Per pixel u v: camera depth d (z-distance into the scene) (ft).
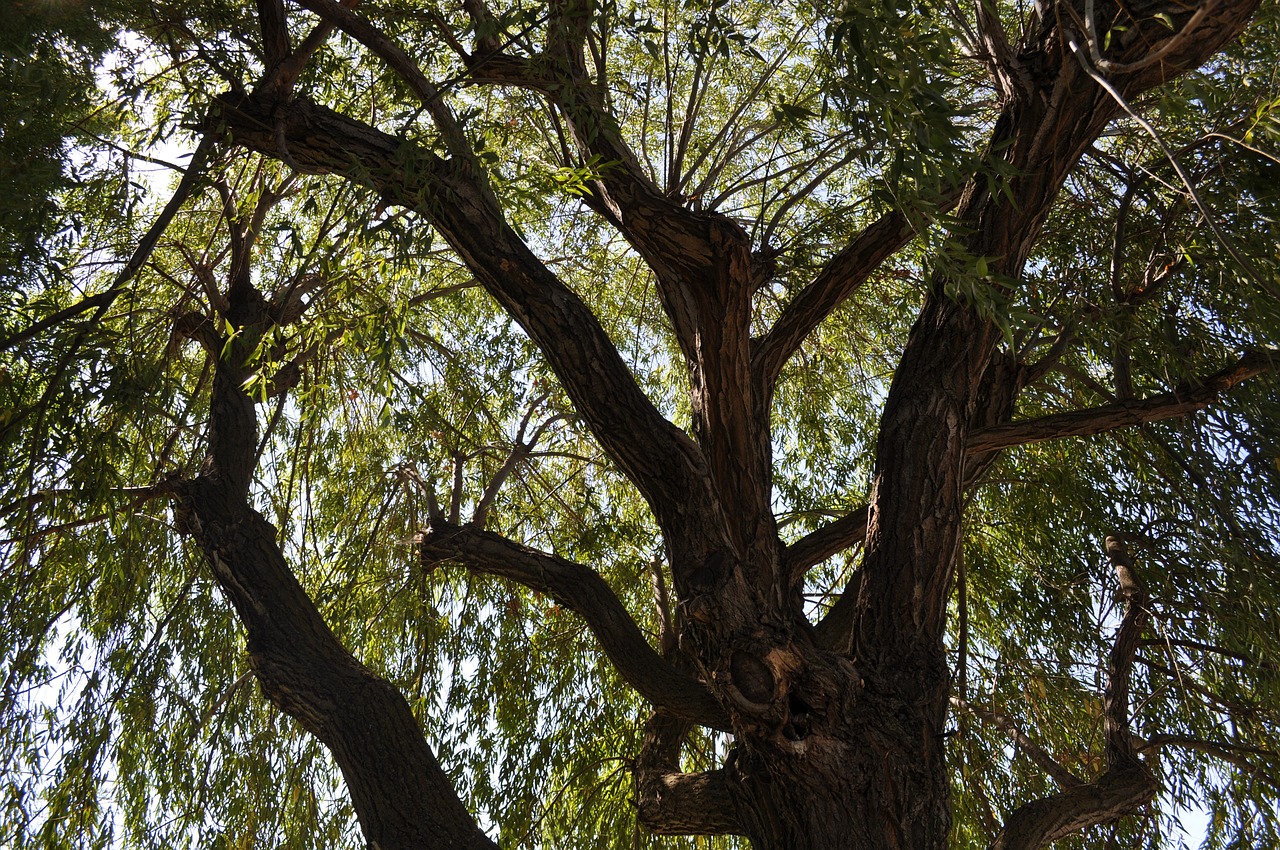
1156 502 16.30
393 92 15.25
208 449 14.98
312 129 11.51
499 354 20.34
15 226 10.43
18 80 10.27
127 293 13.12
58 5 10.57
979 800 16.08
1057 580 17.28
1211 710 15.46
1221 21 9.62
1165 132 15.10
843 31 7.68
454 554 14.34
